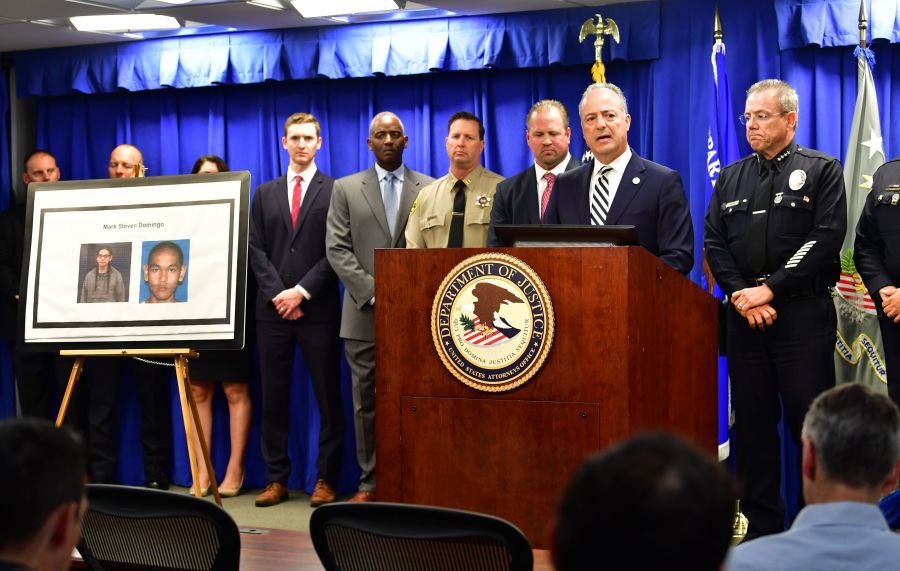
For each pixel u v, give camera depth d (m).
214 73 5.80
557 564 0.90
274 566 2.78
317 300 5.21
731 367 4.08
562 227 2.84
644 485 0.86
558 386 2.72
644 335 2.76
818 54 4.96
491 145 5.58
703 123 5.12
